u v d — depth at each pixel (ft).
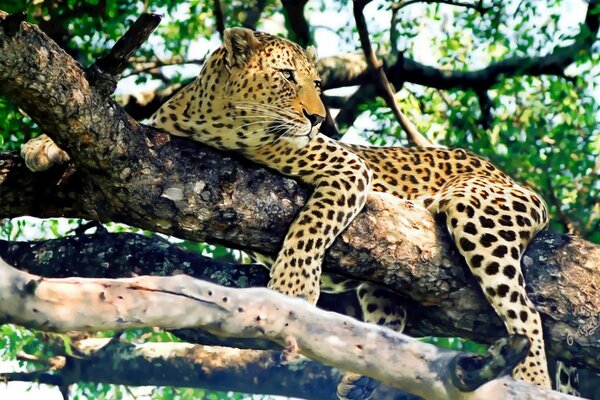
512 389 25.26
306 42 55.42
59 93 29.09
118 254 36.94
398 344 24.08
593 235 52.65
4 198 32.94
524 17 58.34
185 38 56.03
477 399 24.77
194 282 22.27
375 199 36.06
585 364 37.22
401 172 40.22
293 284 33.32
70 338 49.37
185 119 35.70
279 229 34.45
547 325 36.63
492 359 23.43
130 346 50.52
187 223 33.47
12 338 50.19
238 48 35.96
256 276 37.50
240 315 22.76
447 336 38.11
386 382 24.43
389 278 35.50
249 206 33.88
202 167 33.53
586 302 36.76
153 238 39.42
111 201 32.81
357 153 40.40
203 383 50.06
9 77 28.40
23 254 36.91
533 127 54.85
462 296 35.99
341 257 34.91
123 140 31.30
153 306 21.58
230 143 35.50
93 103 29.94
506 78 57.88
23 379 50.57
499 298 35.32
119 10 53.31
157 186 32.65
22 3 49.73
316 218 34.19
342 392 38.22
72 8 50.47
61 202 33.19
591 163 53.42
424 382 24.16
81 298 20.72
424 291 35.88
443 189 38.91
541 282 36.81
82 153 30.89
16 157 33.09
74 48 52.49
